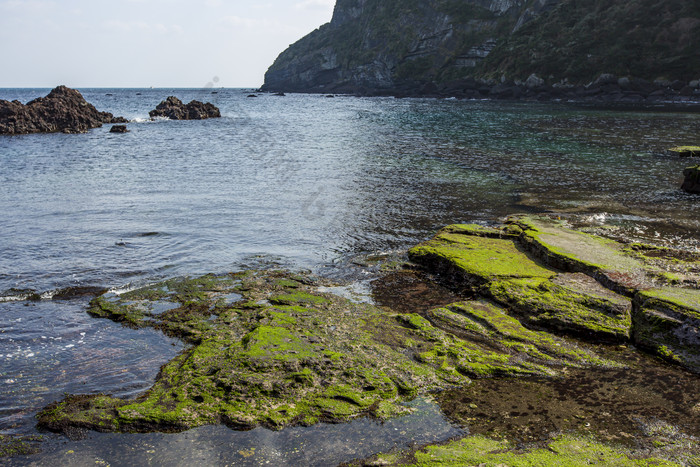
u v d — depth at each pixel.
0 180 22.53
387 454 5.71
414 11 136.50
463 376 7.33
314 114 68.62
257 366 7.15
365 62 142.75
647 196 18.66
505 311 9.25
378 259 12.55
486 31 117.25
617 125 42.22
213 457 5.74
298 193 19.84
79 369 7.66
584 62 85.75
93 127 50.78
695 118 47.41
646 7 83.75
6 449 5.91
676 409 6.59
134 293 10.41
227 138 40.41
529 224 13.55
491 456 5.60
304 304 9.66
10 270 11.66
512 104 78.25
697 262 10.53
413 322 8.84
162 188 20.81
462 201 18.38
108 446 5.95
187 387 6.89
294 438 6.02
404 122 50.66
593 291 9.33
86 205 17.86
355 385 6.95
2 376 7.48
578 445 5.82
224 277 11.34
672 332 8.05
